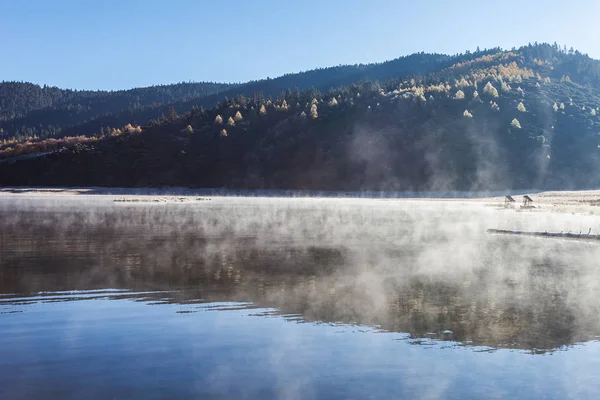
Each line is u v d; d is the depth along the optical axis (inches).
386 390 359.6
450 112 7436.0
